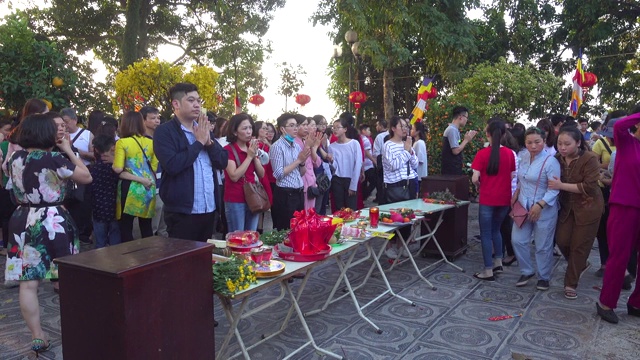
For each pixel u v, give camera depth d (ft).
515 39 57.88
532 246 21.07
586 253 13.97
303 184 16.62
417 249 20.06
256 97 36.50
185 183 10.84
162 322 6.81
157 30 63.41
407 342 11.24
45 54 23.20
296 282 15.71
